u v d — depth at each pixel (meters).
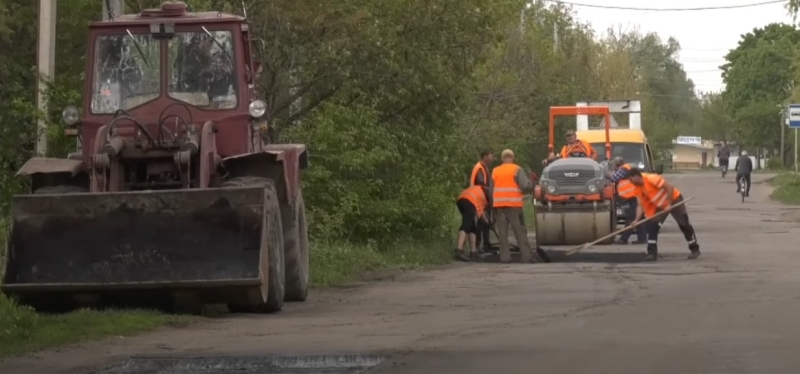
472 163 74.56
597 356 22.33
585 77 127.62
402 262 49.16
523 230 53.53
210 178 31.94
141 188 32.22
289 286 34.59
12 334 25.39
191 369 21.91
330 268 42.72
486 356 22.53
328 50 51.03
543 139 107.56
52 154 43.00
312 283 40.34
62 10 49.34
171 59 33.19
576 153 63.12
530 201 90.12
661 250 57.03
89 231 29.14
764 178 168.75
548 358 22.17
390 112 56.38
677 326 26.64
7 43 52.53
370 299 35.38
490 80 91.19
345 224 52.09
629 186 62.03
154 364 22.38
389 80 54.31
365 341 24.95
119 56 33.22
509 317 29.20
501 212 53.34
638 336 25.05
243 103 33.09
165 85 33.00
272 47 50.44
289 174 34.38
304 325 28.36
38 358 23.31
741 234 67.94
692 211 94.88
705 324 26.89
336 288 39.47
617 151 76.62
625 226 60.94
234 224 29.14
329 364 22.03
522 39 103.25
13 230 29.25
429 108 57.31
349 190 50.84
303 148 36.97
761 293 34.00
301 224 36.66
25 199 29.38
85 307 29.47
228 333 26.84
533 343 24.25
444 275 44.22
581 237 55.00
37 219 29.27
